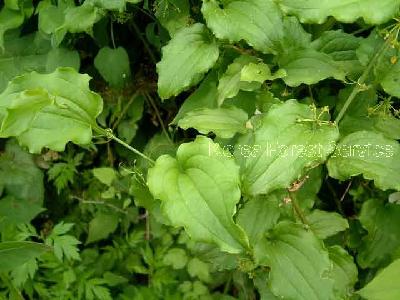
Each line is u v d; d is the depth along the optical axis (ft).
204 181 1.07
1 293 1.57
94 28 1.71
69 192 2.01
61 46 1.72
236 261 1.49
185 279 1.77
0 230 1.69
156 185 1.10
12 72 1.82
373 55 1.40
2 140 1.96
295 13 1.17
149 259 1.76
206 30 1.40
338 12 1.13
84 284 1.66
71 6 1.64
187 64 1.37
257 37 1.31
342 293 1.31
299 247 1.22
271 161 1.15
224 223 1.03
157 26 1.74
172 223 1.06
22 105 1.09
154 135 1.90
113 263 1.85
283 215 1.38
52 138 1.20
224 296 1.70
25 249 1.41
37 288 1.62
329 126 1.17
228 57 1.50
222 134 1.32
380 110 1.46
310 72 1.36
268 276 1.32
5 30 1.77
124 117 1.91
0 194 1.88
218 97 1.40
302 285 1.19
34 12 1.81
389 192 1.53
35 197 1.89
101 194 1.89
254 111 1.46
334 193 1.68
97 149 1.98
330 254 1.34
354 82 1.35
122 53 1.69
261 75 1.33
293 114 1.18
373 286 0.92
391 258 1.44
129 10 1.69
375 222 1.47
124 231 1.93
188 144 1.13
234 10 1.33
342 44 1.46
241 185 1.15
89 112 1.23
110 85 1.74
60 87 1.21
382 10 1.11
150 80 1.88
